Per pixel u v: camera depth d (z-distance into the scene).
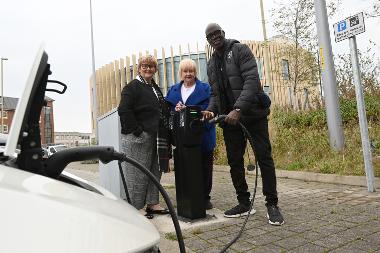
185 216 3.70
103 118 6.16
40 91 1.06
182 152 3.69
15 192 0.67
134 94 3.84
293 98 11.03
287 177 6.10
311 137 7.07
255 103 3.43
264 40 11.15
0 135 1.29
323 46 6.31
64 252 0.60
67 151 1.09
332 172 5.56
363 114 4.54
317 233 3.04
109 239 0.68
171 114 4.11
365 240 2.80
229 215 3.68
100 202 0.84
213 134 4.13
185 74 4.23
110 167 5.44
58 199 0.72
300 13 10.34
